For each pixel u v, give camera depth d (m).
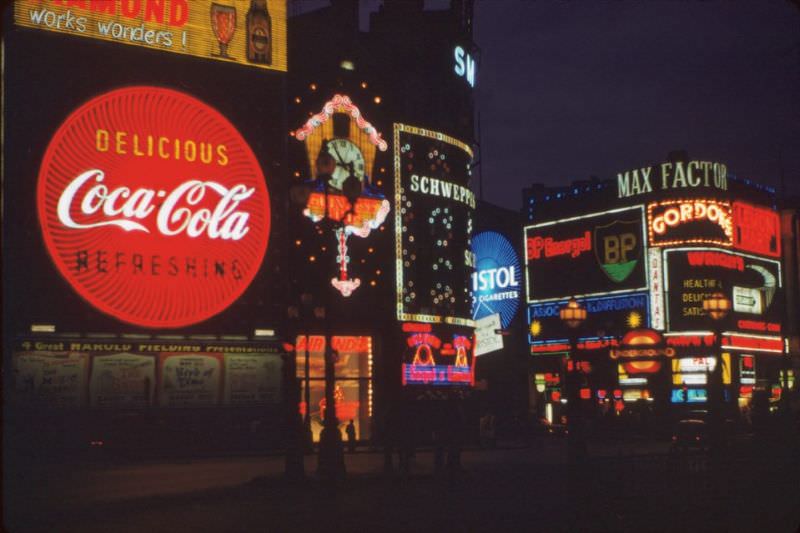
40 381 48.06
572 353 20.41
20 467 40.72
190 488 29.09
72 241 49.78
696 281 77.94
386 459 33.12
